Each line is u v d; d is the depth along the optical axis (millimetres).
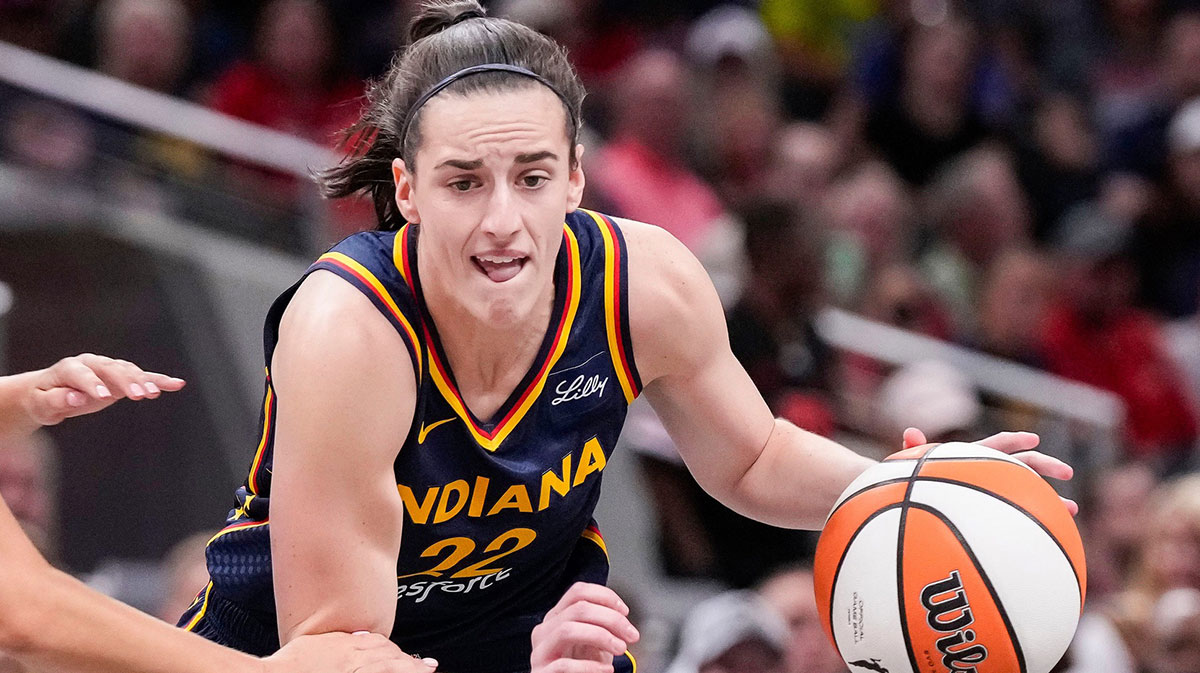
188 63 23469
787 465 9344
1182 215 28391
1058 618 8320
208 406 19797
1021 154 28281
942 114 27391
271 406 8664
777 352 18609
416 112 8016
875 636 8391
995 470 8586
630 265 8703
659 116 22891
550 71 8094
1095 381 25016
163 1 22359
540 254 8016
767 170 24922
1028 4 31750
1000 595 8203
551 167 7992
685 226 22656
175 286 20094
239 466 19641
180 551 15484
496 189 7855
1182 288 28328
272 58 23969
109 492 19000
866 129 27328
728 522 19156
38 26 22141
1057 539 8430
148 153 20328
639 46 27562
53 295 19703
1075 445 22141
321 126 23938
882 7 29281
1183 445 25375
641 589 18734
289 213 20609
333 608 7992
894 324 22953
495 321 7977
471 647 9227
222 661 7422
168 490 19281
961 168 26359
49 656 7113
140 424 19359
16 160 19953
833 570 8625
